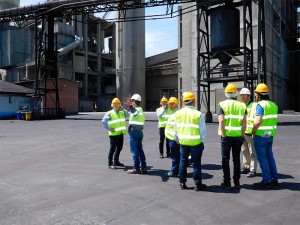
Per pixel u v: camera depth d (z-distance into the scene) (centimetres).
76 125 2567
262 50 2459
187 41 4759
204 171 797
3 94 3725
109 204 540
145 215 483
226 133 616
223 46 2267
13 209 518
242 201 547
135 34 6756
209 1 2341
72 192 620
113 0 2923
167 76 7075
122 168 862
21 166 901
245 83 2145
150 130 2000
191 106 631
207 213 488
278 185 649
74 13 3269
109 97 7556
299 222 444
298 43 5822
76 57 6950
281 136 1531
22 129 2205
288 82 5700
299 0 6462
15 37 6906
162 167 871
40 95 3528
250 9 2411
